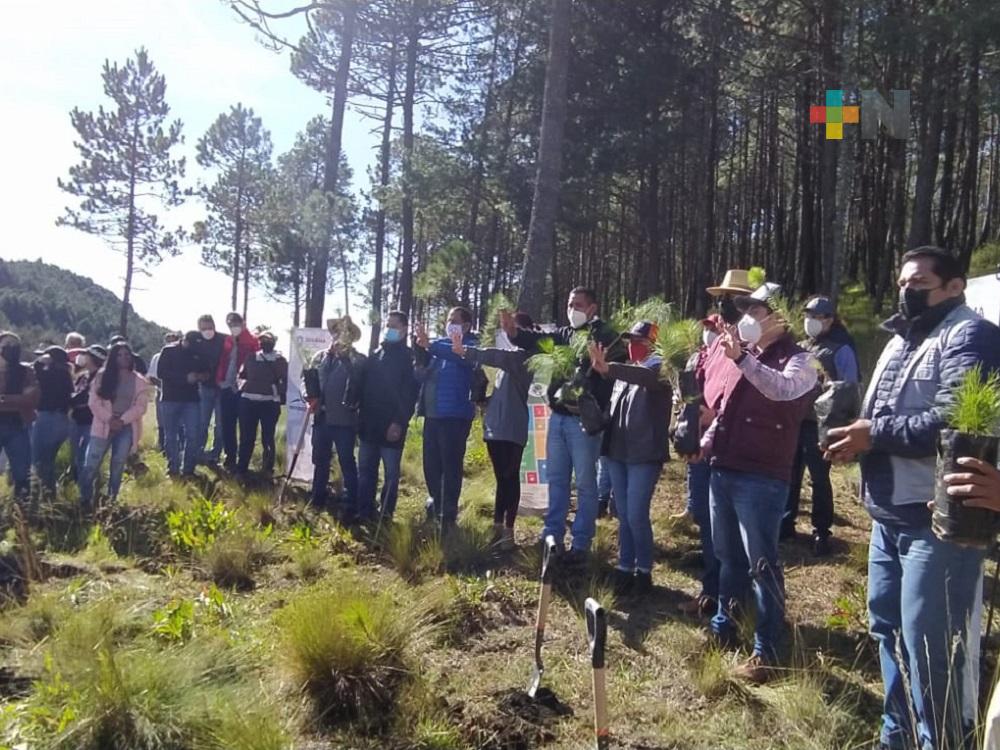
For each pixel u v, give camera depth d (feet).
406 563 20.06
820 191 82.84
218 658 13.85
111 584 18.43
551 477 20.92
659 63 64.44
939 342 9.86
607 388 19.89
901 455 9.75
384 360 25.29
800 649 14.93
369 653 13.44
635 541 18.66
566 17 36.27
